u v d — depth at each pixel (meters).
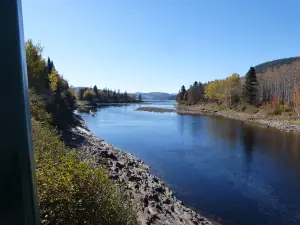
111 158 14.74
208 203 11.30
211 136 28.14
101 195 4.40
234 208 10.87
